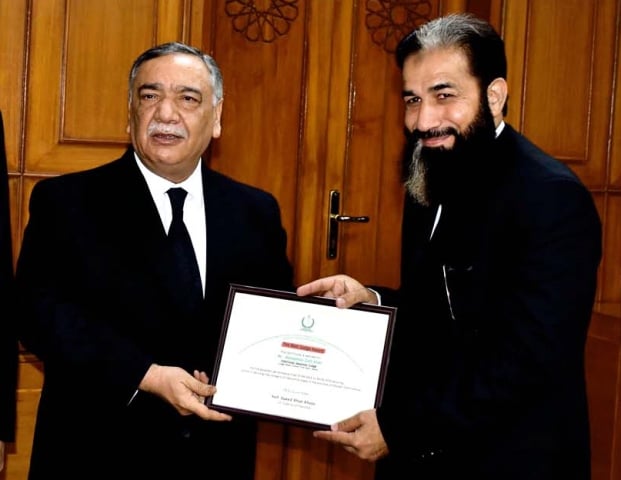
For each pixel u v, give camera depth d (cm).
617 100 386
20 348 319
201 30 329
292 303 214
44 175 317
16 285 215
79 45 316
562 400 188
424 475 201
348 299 212
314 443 363
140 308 211
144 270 212
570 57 379
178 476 213
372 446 198
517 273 185
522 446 187
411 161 204
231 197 230
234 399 210
